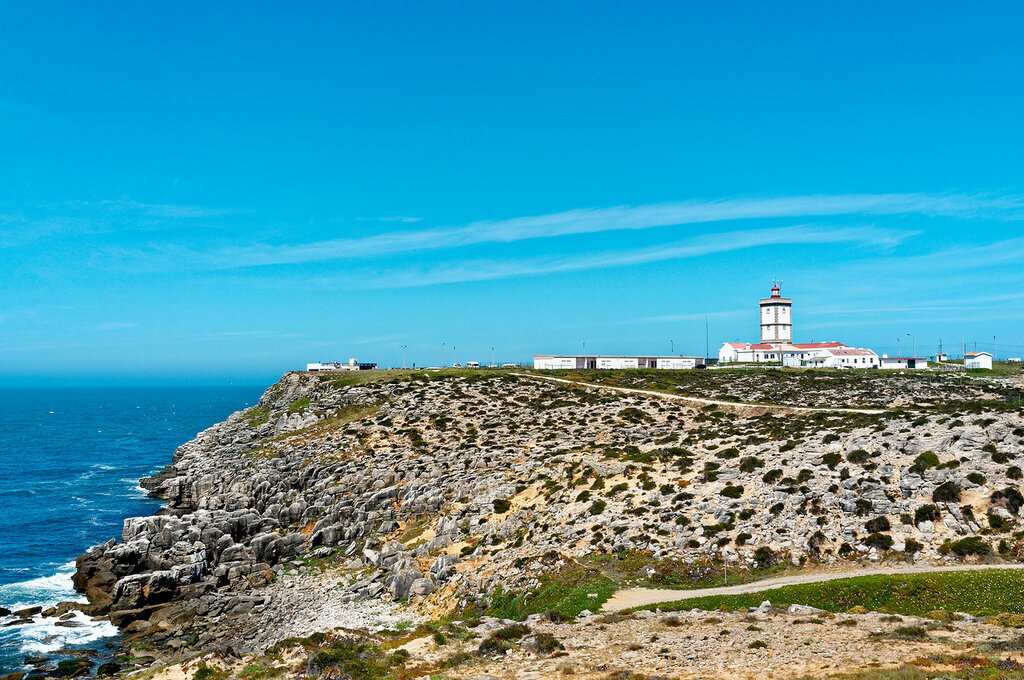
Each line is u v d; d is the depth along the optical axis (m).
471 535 67.38
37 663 53.69
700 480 63.62
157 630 60.22
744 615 39.75
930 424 65.50
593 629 39.12
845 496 54.53
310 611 58.41
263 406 157.25
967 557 46.44
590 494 66.25
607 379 144.00
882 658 29.45
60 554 85.75
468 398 125.25
